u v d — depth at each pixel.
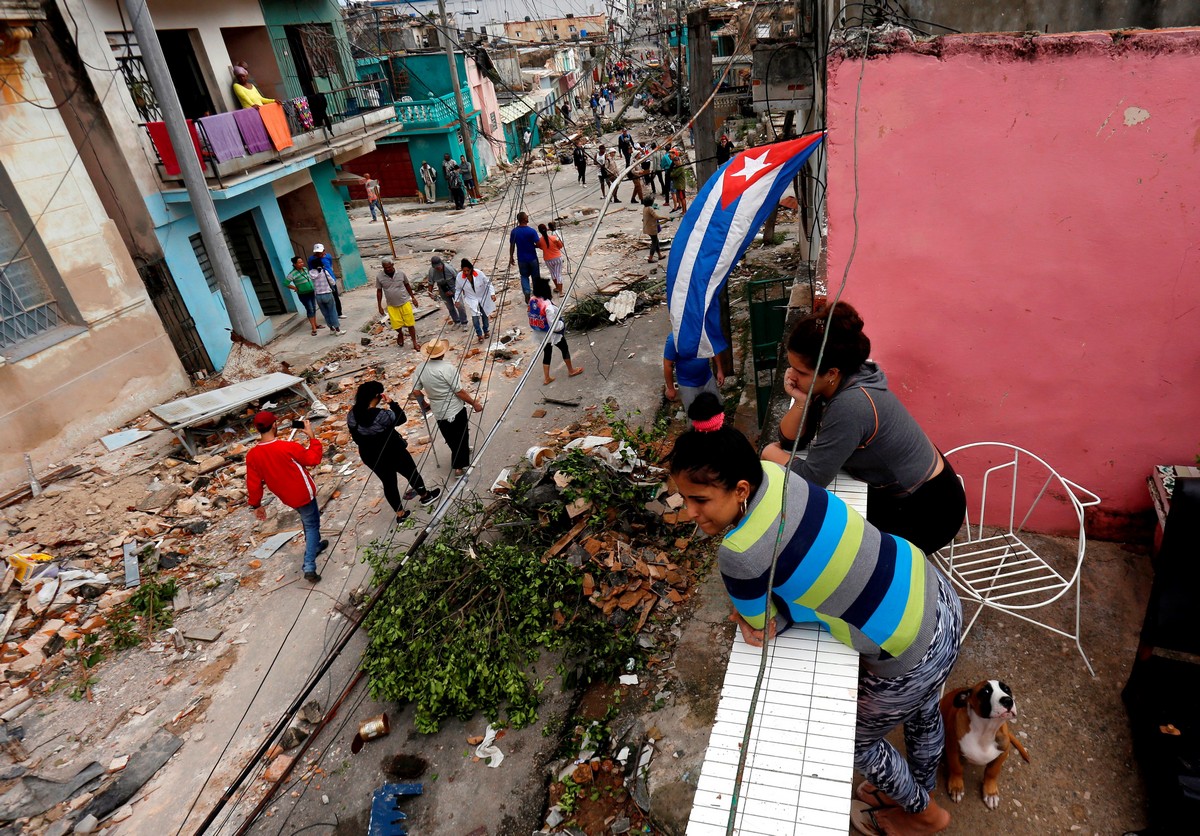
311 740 4.89
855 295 4.43
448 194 28.81
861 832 3.31
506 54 36.09
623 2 27.97
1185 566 3.12
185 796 4.91
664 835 4.02
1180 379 4.08
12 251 9.37
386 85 21.16
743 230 5.20
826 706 2.08
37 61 9.73
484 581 5.73
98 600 6.96
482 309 12.26
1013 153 3.82
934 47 3.71
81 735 5.52
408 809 4.59
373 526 7.63
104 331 10.32
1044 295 4.12
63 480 9.16
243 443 9.73
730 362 8.58
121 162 10.88
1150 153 3.62
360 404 6.99
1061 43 3.52
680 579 5.85
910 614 2.25
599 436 8.27
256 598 6.80
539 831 4.30
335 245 16.81
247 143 12.97
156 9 12.09
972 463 4.79
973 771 3.60
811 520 2.13
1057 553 4.70
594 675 5.23
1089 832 3.27
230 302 12.20
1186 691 3.20
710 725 4.52
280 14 15.82
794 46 7.55
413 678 5.21
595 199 24.27
